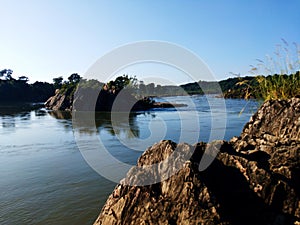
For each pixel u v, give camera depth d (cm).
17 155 1355
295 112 605
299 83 705
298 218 409
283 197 430
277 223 406
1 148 1520
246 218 411
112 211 473
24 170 1103
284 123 612
